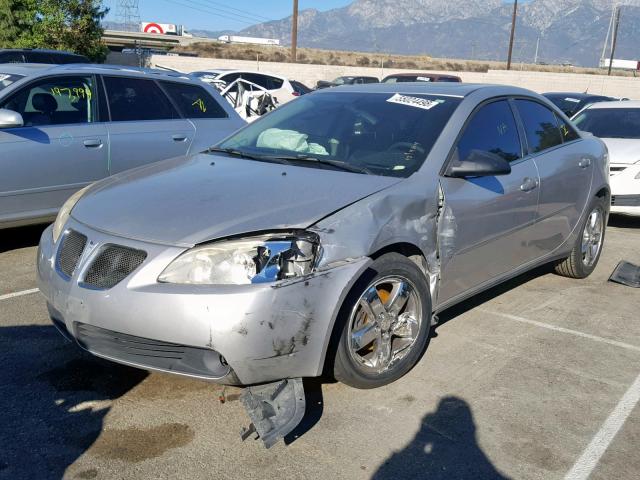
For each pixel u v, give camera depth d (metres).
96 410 3.35
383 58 70.25
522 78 39.03
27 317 4.51
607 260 6.69
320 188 3.53
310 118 4.58
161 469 2.90
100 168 6.20
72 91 6.18
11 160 5.62
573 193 5.21
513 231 4.48
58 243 3.49
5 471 2.84
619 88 39.09
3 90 5.80
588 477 2.97
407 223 3.56
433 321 3.93
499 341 4.42
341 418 3.36
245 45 67.06
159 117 6.71
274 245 3.05
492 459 3.07
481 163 3.84
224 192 3.52
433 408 3.49
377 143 4.11
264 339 2.98
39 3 22.72
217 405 3.43
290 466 2.95
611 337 4.59
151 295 2.99
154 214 3.32
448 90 4.57
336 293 3.15
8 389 3.52
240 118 7.48
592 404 3.62
